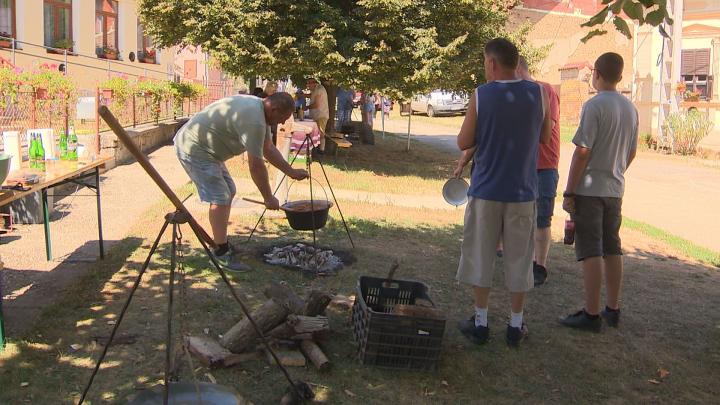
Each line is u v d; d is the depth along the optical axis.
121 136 3.04
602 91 4.92
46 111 10.35
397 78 12.95
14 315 4.80
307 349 4.29
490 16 13.76
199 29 12.61
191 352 4.23
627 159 5.03
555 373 4.41
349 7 13.16
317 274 6.06
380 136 22.19
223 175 5.84
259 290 5.56
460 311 5.43
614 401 4.09
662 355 4.79
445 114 32.41
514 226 4.47
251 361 4.21
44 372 3.97
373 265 6.53
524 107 4.34
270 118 5.62
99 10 22.78
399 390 4.03
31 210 7.73
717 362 4.72
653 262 7.65
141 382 3.90
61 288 5.45
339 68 12.57
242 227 7.77
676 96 20.67
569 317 5.22
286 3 12.07
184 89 18.86
